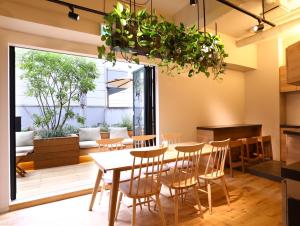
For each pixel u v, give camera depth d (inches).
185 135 176.7
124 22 75.1
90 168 177.5
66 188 129.6
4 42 105.4
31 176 155.9
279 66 194.4
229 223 91.4
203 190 115.0
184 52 91.3
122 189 86.8
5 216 99.7
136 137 133.4
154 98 165.6
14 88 111.0
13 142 110.7
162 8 145.3
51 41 120.2
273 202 111.9
